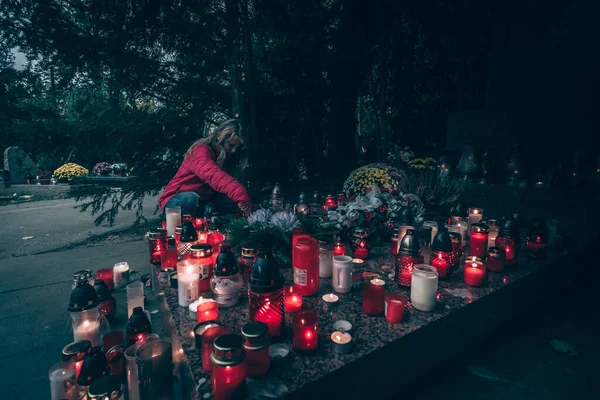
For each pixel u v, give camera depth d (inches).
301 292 67.8
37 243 200.1
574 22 162.7
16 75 175.0
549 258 94.0
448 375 62.4
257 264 51.3
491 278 78.3
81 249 177.2
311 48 251.0
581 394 57.7
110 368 55.1
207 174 117.6
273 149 255.3
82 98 201.0
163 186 217.9
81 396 49.4
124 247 180.4
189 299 63.3
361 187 134.8
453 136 205.3
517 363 66.5
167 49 201.9
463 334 66.2
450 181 152.0
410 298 66.4
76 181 201.0
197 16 205.9
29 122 172.6
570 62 161.9
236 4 196.9
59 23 166.7
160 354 46.1
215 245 87.0
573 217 137.4
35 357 74.4
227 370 37.0
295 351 47.8
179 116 211.2
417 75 303.4
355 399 46.4
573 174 146.7
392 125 332.8
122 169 221.0
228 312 60.4
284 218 86.4
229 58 211.2
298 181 296.7
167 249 88.0
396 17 258.5
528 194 150.6
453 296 67.4
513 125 179.8
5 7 156.9
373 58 281.7
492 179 171.0
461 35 251.8
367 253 91.2
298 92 255.9
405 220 96.0
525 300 84.8
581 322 83.0
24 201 438.9
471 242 90.9
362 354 46.9
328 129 272.5
